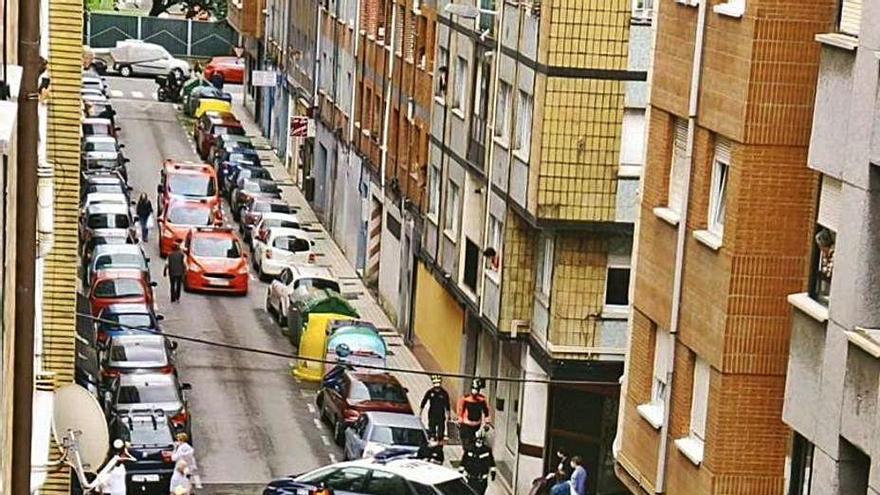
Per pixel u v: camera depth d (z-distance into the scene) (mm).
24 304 22703
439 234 66125
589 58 52438
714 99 36156
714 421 35594
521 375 56094
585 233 53125
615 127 52719
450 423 59562
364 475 47156
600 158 52812
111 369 58125
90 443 30312
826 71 30625
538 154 52875
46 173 29844
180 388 57031
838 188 30609
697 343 36531
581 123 52719
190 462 51562
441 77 67375
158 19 155375
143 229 87375
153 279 80062
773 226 35062
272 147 117062
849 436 28953
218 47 156125
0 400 17500
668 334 38312
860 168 28953
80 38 42688
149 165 105938
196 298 77438
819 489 30125
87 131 101250
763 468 35625
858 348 28688
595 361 53469
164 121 123312
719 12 35938
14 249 20875
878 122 28391
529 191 53656
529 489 54844
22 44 22375
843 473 29469
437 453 55438
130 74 141000
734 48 35312
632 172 52938
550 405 54156
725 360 35281
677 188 38344
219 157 101938
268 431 59062
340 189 90250
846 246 29375
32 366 22766
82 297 69188
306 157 101500
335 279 76062
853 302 29016
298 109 105625
